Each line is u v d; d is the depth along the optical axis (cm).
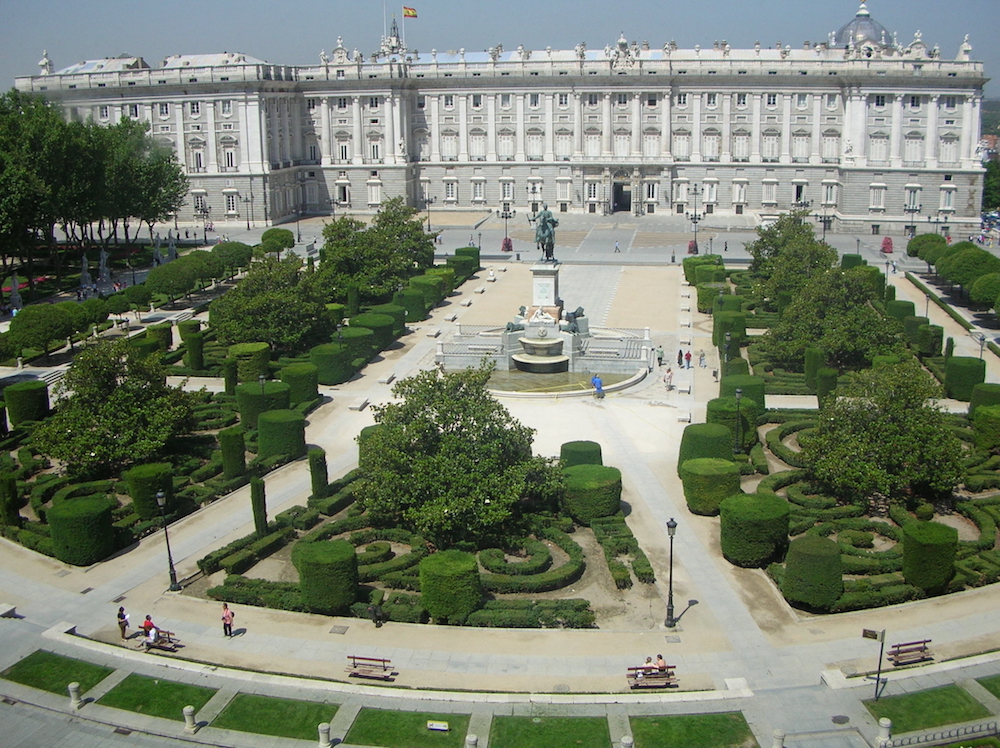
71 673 5775
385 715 5322
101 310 12825
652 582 6688
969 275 13912
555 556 7062
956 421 9344
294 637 6078
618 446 9188
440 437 7144
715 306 13612
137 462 8569
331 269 13800
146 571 7006
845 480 7456
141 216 18112
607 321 13838
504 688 5538
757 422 9481
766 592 6562
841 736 5122
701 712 5319
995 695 5388
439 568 6141
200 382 11194
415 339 13062
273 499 8125
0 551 7350
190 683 5641
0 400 10625
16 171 13688
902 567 6544
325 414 10175
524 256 19062
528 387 10825
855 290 10956
